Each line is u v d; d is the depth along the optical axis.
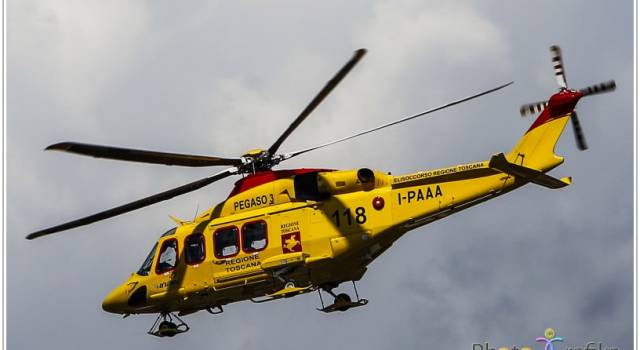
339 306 97.56
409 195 94.81
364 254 96.56
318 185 96.06
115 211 95.94
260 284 97.38
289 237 95.81
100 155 88.62
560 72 95.69
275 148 98.62
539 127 95.56
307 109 91.00
